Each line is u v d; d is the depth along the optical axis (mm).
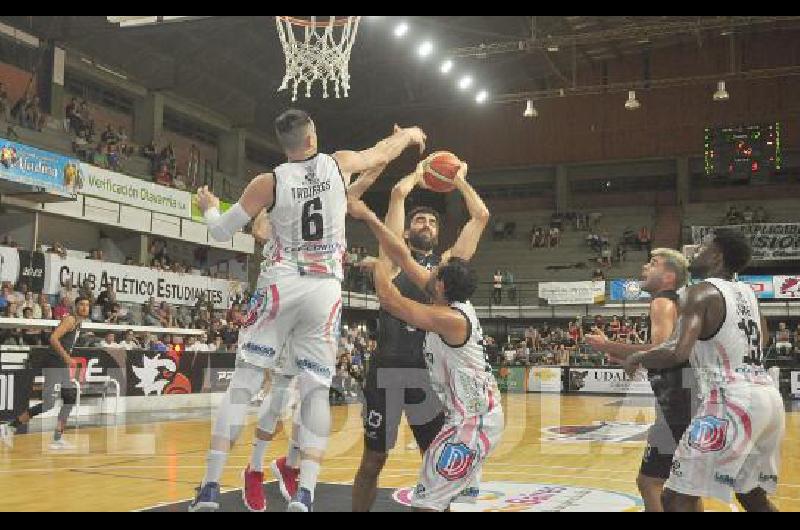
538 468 6668
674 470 3062
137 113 23391
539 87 30016
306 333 3455
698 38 26016
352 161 3646
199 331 15539
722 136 26547
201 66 23672
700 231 25203
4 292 13422
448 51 22266
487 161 31281
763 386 3053
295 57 10461
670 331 3605
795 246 23641
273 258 3459
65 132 19141
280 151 30281
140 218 18625
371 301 24359
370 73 27766
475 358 3229
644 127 29438
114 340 14602
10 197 15648
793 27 25375
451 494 3127
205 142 26375
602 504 4812
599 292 24219
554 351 22203
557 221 29375
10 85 19109
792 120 27422
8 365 9992
